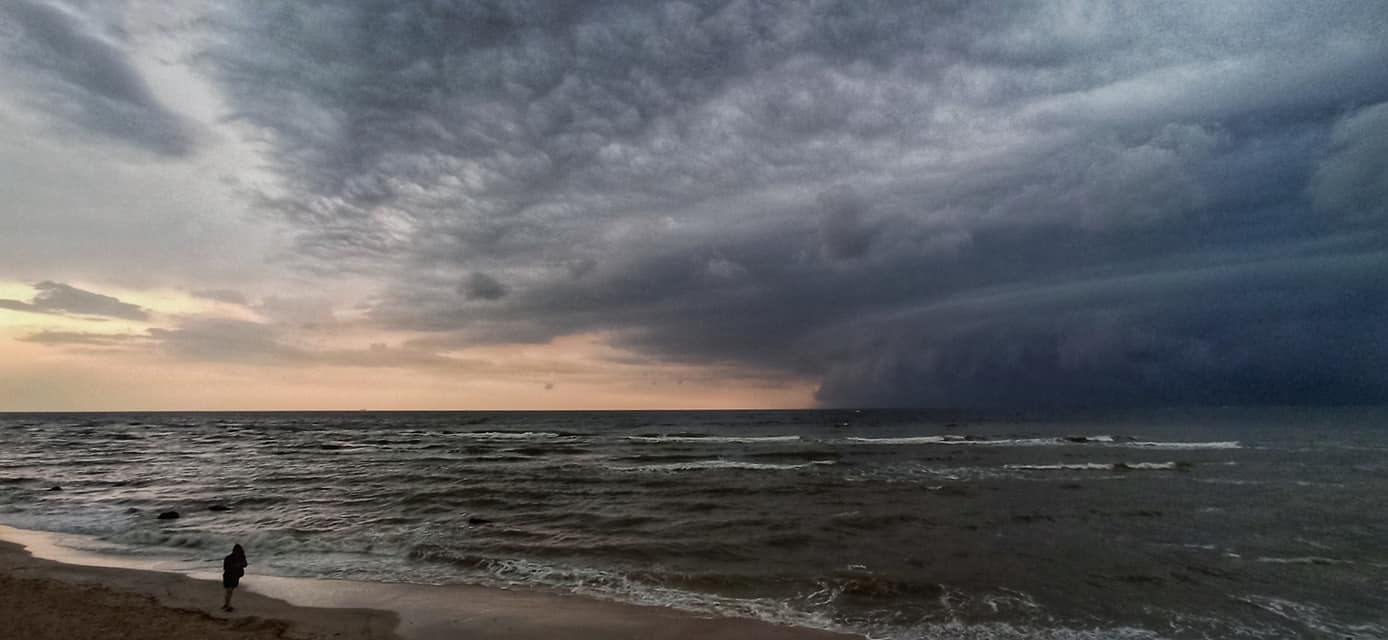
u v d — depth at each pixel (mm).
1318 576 13477
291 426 100250
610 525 19219
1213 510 20766
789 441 54125
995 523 19000
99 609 10891
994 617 11188
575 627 10664
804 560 15023
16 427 96125
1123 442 48812
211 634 9781
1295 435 54844
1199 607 11672
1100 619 11086
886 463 35531
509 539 17359
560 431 77000
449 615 11219
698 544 16625
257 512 21969
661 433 69812
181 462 41531
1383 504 21703
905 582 13070
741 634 10344
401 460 41500
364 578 13727
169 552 16219
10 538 18094
